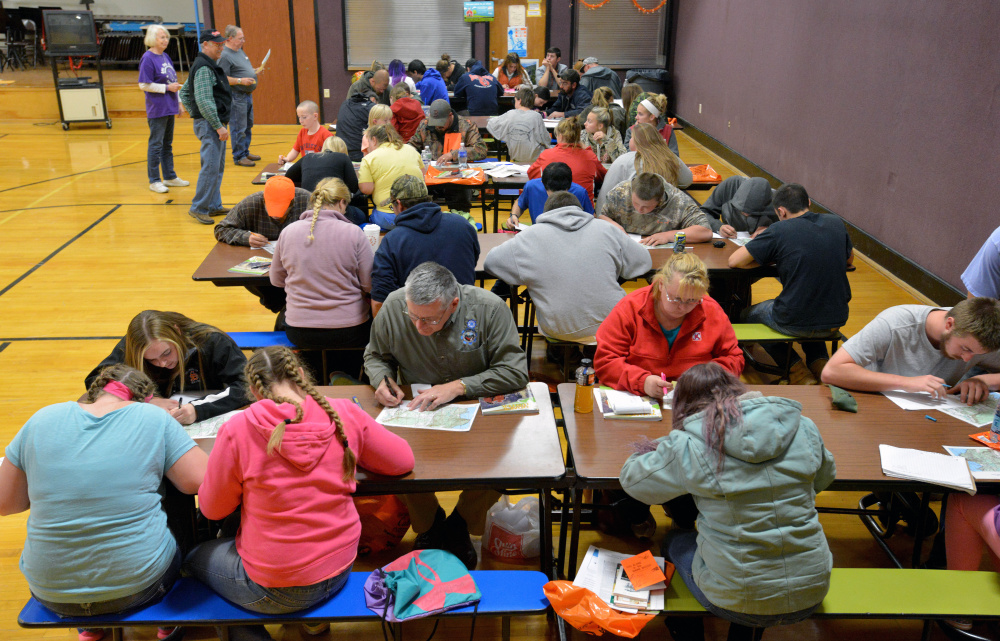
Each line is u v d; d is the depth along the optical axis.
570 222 3.39
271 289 3.89
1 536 2.83
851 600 2.00
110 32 14.95
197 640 2.37
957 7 4.78
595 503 2.84
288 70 11.70
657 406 2.48
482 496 2.65
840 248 3.47
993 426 2.33
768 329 3.66
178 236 6.43
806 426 1.89
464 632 2.41
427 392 2.48
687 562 2.08
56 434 1.87
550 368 4.20
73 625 1.93
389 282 3.31
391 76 9.25
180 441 2.03
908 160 5.41
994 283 3.03
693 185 5.93
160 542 1.96
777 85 7.86
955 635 2.35
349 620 1.96
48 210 7.13
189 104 6.56
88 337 4.48
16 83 12.27
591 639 2.38
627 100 7.35
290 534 1.88
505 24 11.77
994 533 2.15
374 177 5.09
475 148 6.18
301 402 1.93
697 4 10.80
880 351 2.63
